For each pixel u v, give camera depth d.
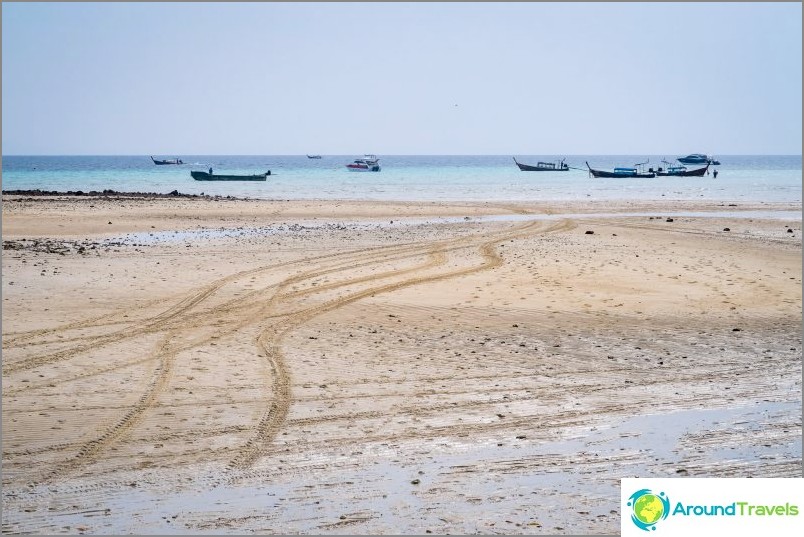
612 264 31.97
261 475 12.50
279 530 10.55
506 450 13.60
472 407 15.89
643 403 16.23
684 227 47.06
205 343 20.38
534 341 20.98
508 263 32.31
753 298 26.09
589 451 13.55
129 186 94.25
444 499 11.57
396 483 12.16
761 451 13.57
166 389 16.67
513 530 10.57
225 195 77.88
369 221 51.25
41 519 10.91
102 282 27.48
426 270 30.78
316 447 13.69
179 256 33.69
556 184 103.62
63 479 12.27
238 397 16.27
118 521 10.86
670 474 12.56
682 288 27.44
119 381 17.12
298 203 62.78
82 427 14.45
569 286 27.59
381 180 115.88
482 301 25.30
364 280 28.64
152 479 12.33
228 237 41.12
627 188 93.75
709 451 13.55
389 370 18.33
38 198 59.19
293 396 16.39
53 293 25.59
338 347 20.20
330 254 34.97
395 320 22.92
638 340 21.19
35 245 35.66
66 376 17.41
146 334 21.16
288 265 31.80
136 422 14.76
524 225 48.09
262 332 21.58
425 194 81.69
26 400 15.79
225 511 11.17
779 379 17.97
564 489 11.96
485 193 83.56
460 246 37.69
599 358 19.55
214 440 13.95
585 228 46.22
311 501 11.50
